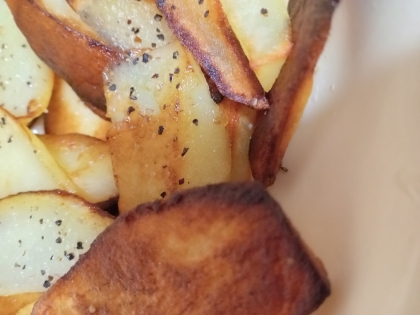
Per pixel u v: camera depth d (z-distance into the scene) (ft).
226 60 0.24
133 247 0.19
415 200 0.17
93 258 0.20
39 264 0.26
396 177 0.18
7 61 0.32
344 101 0.22
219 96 0.26
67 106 0.33
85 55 0.28
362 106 0.21
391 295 0.16
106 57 0.27
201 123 0.26
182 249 0.18
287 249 0.16
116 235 0.19
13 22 0.31
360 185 0.19
